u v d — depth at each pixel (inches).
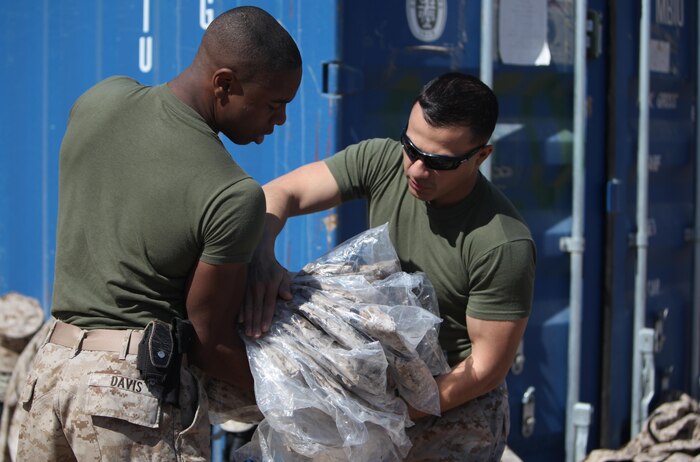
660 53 185.0
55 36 171.0
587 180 167.9
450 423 107.9
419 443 108.3
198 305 91.6
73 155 94.3
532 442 161.6
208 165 88.7
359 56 133.6
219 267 89.4
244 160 140.6
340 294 99.3
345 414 95.3
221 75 91.2
